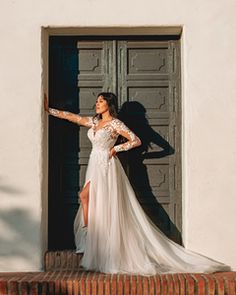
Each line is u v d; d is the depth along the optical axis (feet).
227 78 18.11
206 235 17.85
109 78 19.44
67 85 19.47
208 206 17.90
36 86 18.17
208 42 18.16
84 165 19.43
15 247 17.85
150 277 16.47
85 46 19.44
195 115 18.07
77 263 18.02
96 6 18.21
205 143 18.02
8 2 18.26
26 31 18.21
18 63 18.17
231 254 17.79
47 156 18.78
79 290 16.05
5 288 15.99
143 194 19.24
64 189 19.38
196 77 18.11
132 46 19.45
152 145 19.34
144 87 19.43
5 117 18.10
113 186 17.87
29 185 17.98
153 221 19.16
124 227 17.84
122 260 17.51
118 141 19.02
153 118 19.36
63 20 18.21
